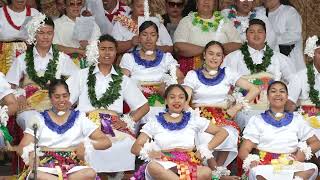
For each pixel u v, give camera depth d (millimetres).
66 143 14188
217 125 15836
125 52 18438
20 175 14508
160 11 21406
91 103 15914
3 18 18312
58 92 14172
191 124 14688
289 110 16734
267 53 17734
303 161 14984
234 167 16812
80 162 14227
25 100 16312
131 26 18688
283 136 15023
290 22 20000
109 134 15594
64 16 18484
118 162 15484
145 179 14297
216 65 16172
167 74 16859
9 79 16703
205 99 16172
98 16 19172
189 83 16125
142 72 17172
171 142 14523
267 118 15133
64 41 18250
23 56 16812
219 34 18375
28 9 18625
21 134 16406
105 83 16047
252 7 19844
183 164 14219
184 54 18375
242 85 16281
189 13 18719
